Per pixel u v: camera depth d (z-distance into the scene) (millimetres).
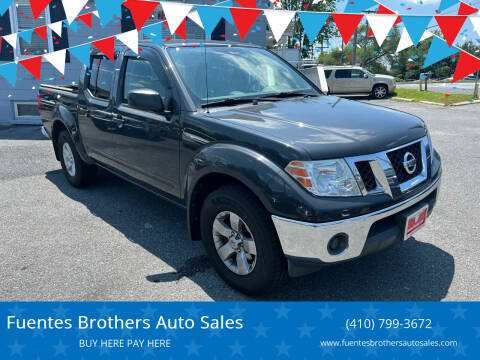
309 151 2453
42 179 5824
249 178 2572
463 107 14812
